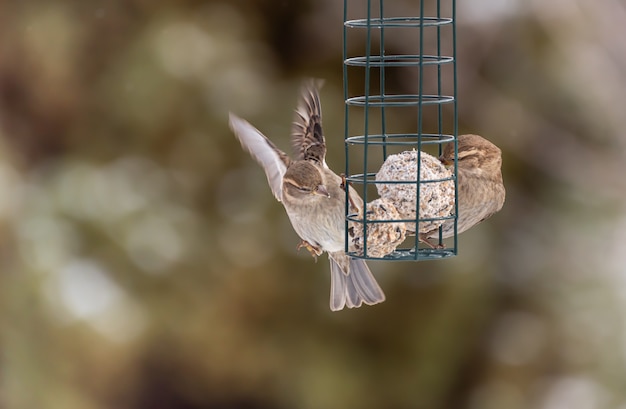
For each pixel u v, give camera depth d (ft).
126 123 51.06
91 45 52.06
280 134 49.47
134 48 51.26
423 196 27.58
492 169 30.55
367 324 51.11
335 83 51.16
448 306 50.93
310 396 50.47
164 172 50.70
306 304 50.57
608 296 49.34
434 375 51.13
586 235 50.37
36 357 48.93
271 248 50.19
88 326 48.60
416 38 49.42
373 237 27.35
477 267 50.85
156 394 50.49
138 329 49.01
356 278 29.68
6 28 52.26
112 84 51.29
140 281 49.37
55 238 49.80
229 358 50.03
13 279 49.60
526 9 49.90
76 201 50.34
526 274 50.70
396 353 51.24
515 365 50.34
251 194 50.37
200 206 50.49
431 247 30.25
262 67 51.26
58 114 52.21
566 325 49.93
